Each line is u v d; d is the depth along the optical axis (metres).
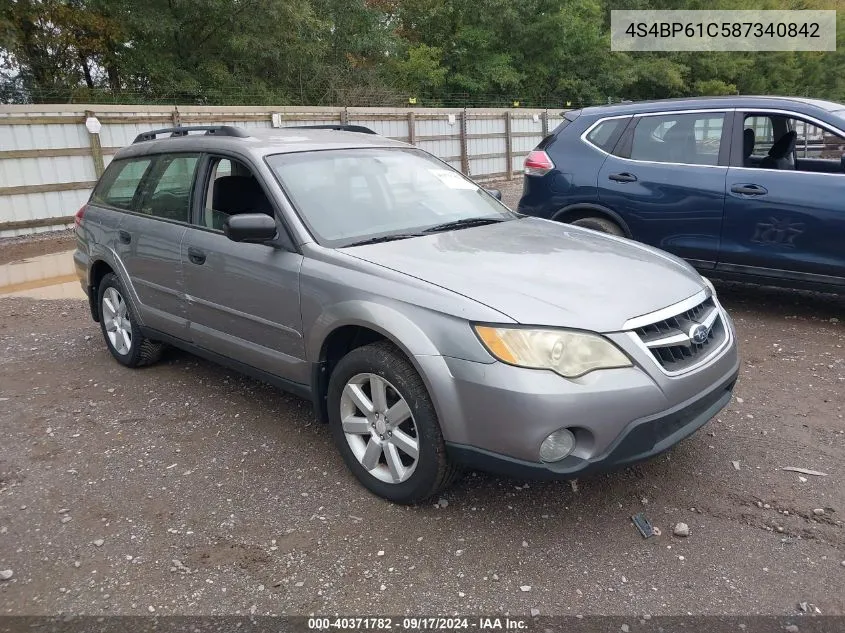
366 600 2.57
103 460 3.70
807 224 5.25
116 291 5.05
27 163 11.93
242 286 3.73
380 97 26.75
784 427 3.86
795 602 2.52
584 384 2.65
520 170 22.84
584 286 2.99
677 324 3.00
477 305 2.79
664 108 6.09
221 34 23.31
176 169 4.42
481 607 2.52
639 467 3.47
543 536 2.93
